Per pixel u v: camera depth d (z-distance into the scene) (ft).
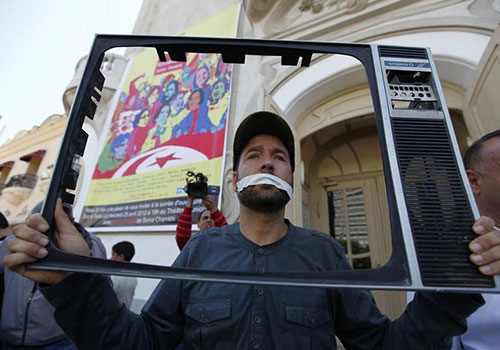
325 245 2.76
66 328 1.95
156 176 10.91
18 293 4.68
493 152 3.01
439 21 7.47
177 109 11.83
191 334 2.27
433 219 1.94
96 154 13.55
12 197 21.02
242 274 1.86
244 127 3.03
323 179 11.38
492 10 6.79
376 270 1.86
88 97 2.47
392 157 2.11
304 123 9.68
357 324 2.39
